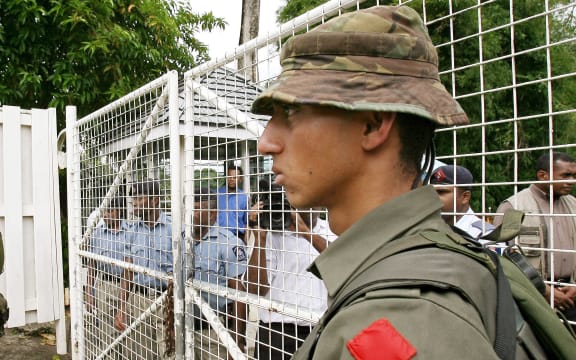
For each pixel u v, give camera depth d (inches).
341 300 27.2
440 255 26.8
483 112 44.4
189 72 82.0
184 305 83.7
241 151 76.5
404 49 30.2
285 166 32.6
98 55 226.8
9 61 215.0
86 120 124.7
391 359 22.4
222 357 84.0
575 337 31.7
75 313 131.0
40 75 223.1
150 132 98.0
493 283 27.3
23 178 153.8
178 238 84.1
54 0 211.5
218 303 83.6
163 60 259.9
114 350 106.7
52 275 156.7
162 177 93.0
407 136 31.1
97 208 116.6
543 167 88.6
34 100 227.9
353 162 31.1
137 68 248.2
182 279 84.0
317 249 67.7
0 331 101.2
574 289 47.5
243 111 74.3
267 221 69.3
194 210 82.0
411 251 27.7
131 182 101.9
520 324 28.7
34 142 154.8
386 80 29.6
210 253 83.0
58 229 158.9
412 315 23.3
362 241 29.9
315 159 31.3
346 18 30.9
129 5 239.8
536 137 189.2
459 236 30.1
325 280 30.0
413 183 32.0
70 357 164.9
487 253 29.8
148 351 102.4
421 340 22.5
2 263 103.9
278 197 68.1
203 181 83.4
